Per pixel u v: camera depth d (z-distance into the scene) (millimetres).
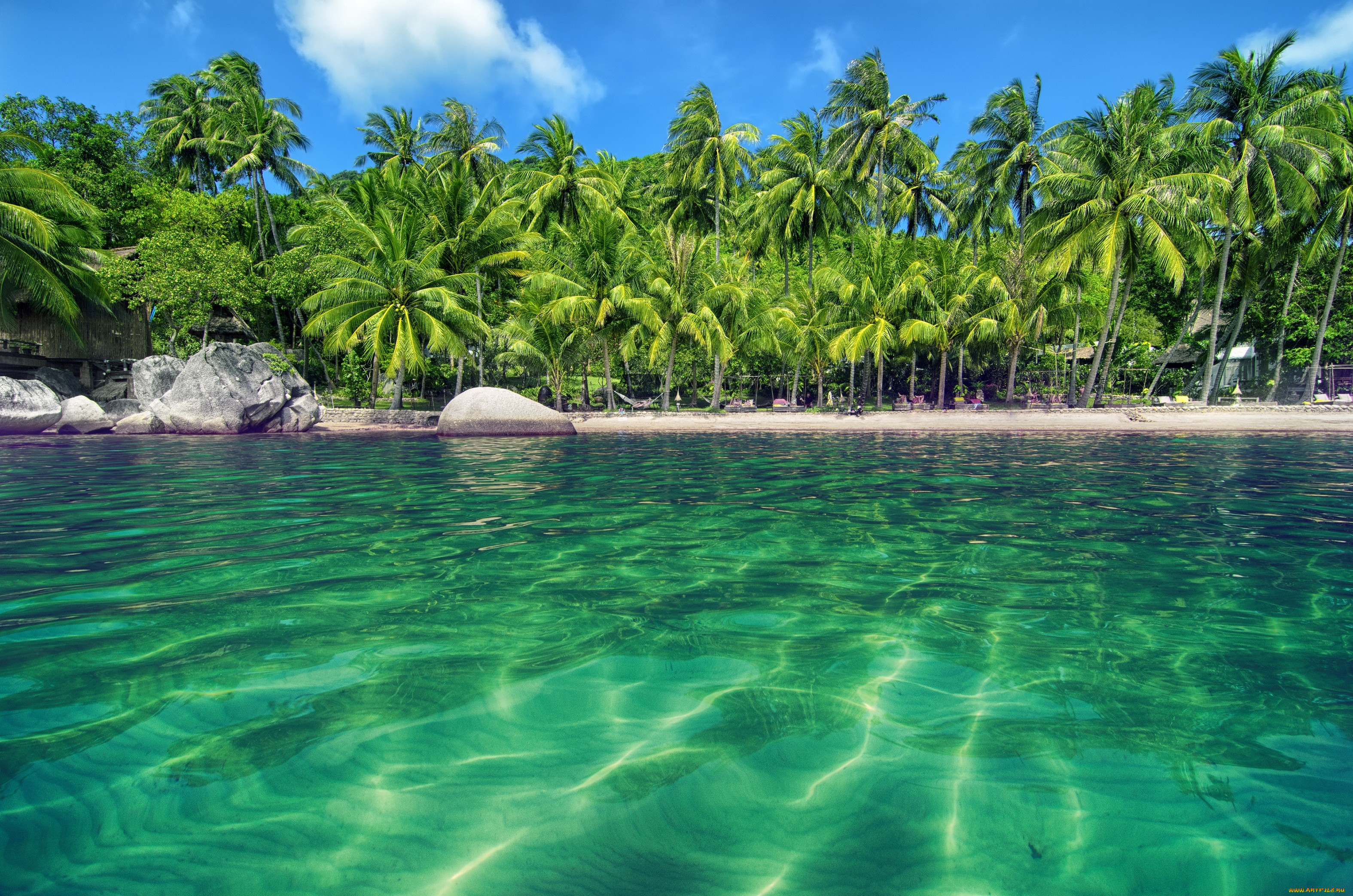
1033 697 2150
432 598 3180
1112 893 1313
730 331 25531
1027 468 9164
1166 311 30297
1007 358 30375
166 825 1502
